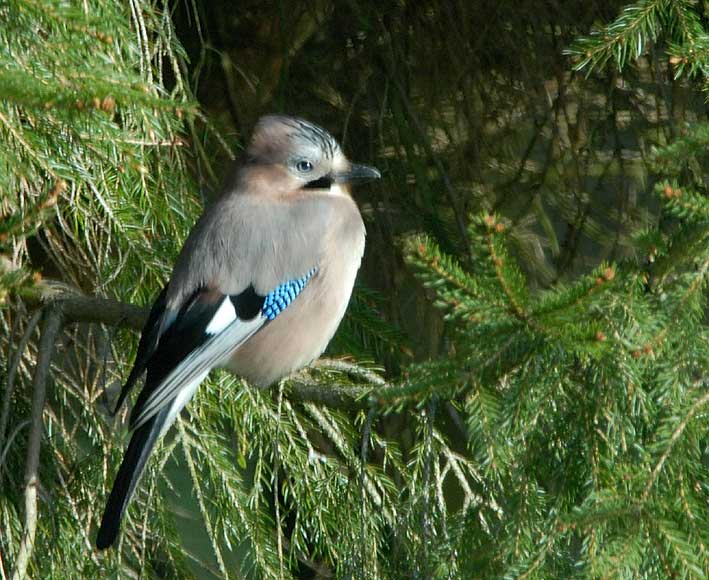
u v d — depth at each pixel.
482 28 10.52
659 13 6.84
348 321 8.84
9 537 7.13
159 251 8.17
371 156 10.30
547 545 5.45
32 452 7.05
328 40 10.61
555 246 11.06
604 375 5.54
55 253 8.35
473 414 5.38
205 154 9.54
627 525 5.21
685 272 5.95
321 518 7.75
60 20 5.59
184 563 7.71
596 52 6.61
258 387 8.02
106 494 7.66
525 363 5.49
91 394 8.21
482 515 6.27
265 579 7.60
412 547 7.00
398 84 10.13
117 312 7.52
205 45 9.40
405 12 10.52
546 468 5.75
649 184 10.73
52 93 4.89
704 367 5.46
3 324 8.05
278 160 8.15
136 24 7.94
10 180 6.35
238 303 7.72
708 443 5.58
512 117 11.20
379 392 5.19
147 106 5.14
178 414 7.82
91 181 7.39
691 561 5.07
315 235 7.91
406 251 9.61
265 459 8.89
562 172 11.32
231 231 7.81
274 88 10.56
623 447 5.54
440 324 10.47
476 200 10.75
